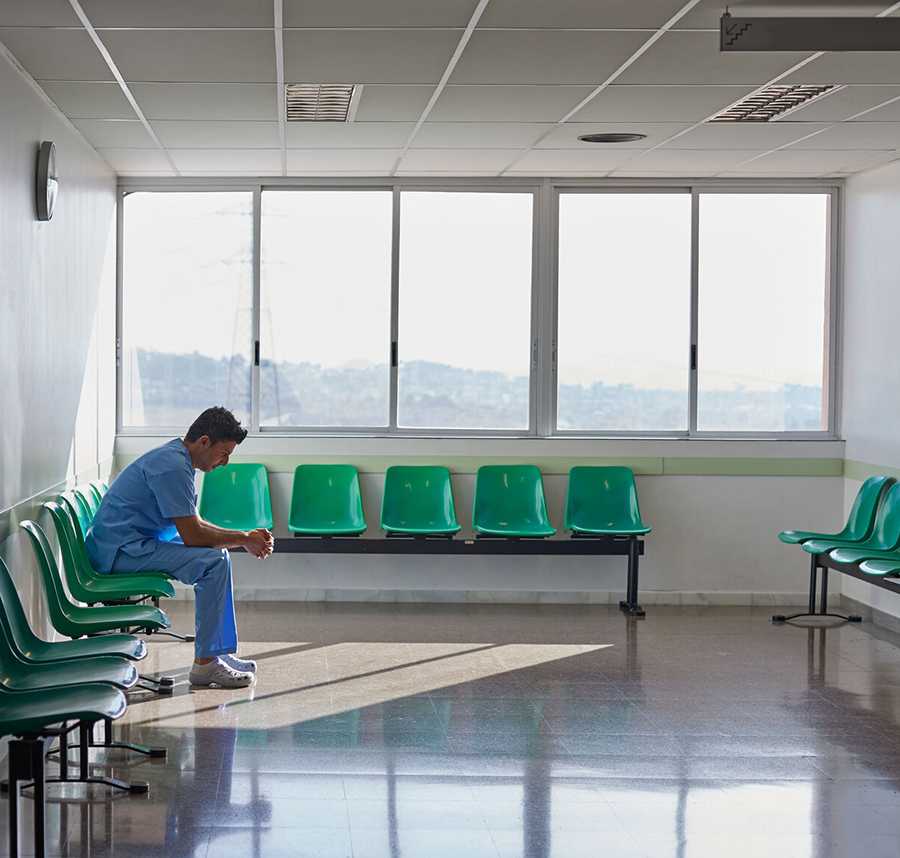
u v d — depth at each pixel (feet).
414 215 27.25
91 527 19.22
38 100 18.29
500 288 27.43
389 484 26.21
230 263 27.14
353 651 21.56
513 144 23.13
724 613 26.08
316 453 26.68
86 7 14.23
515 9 14.44
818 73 17.43
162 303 27.07
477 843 12.65
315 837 12.76
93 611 16.22
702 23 15.01
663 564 27.22
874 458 25.76
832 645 22.82
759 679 20.01
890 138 22.33
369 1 14.12
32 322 17.52
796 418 27.66
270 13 14.56
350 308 27.30
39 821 10.88
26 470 17.15
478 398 27.48
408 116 20.59
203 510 25.98
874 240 25.84
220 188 27.02
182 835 12.78
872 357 25.88
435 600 26.86
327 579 26.76
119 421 27.04
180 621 23.99
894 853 12.55
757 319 27.61
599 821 13.33
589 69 17.26
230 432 19.07
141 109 19.77
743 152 23.90
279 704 17.90
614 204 27.37
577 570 27.07
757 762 15.51
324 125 21.35
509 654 21.59
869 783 14.75
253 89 18.47
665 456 27.04
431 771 14.96
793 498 27.22
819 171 26.30
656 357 27.63
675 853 12.46
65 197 20.29
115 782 14.25
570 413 27.53
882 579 21.39
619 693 18.94
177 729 16.57
